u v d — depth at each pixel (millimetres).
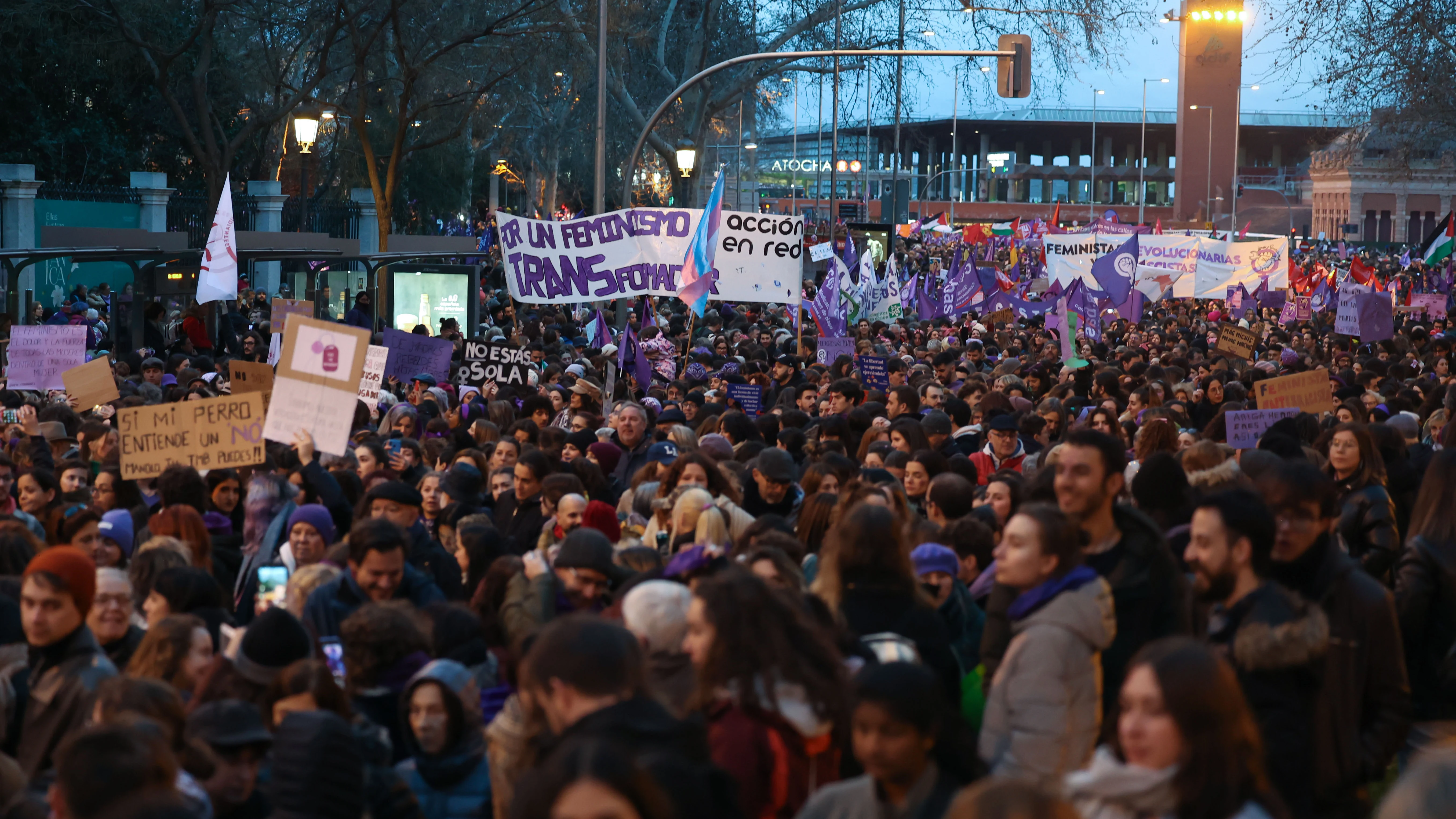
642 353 15922
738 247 15641
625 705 3354
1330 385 10836
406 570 5984
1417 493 7863
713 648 3963
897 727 3510
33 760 4598
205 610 5371
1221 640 4488
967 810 2670
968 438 11094
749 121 51000
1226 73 120062
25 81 34031
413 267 25578
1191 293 28391
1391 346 23016
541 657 3426
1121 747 3512
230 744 3979
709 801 2834
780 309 32938
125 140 37062
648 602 4402
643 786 2605
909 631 4777
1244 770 3314
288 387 7363
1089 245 25734
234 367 10812
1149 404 12406
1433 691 5602
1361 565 6496
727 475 7852
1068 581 4344
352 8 30328
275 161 41781
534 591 5488
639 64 42875
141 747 3223
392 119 40281
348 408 7297
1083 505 4930
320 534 6461
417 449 9367
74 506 7473
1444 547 5602
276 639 4574
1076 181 164125
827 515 6816
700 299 14453
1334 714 4496
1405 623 5590
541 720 3797
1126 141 163250
